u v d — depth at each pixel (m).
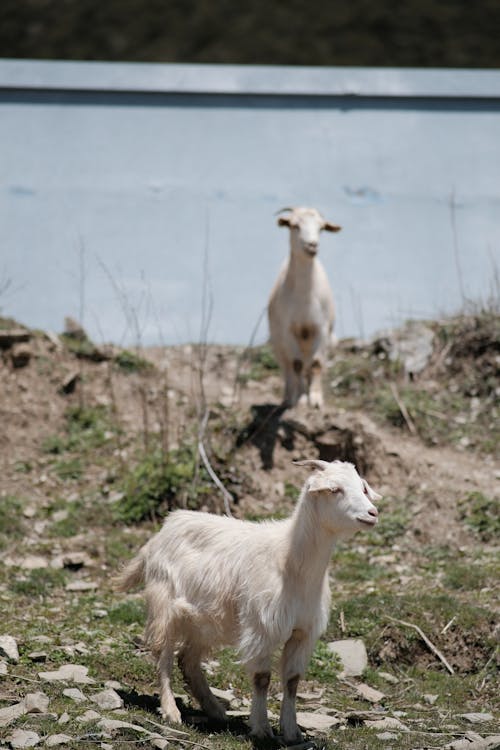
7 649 9.83
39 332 19.92
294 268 17.17
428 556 14.71
